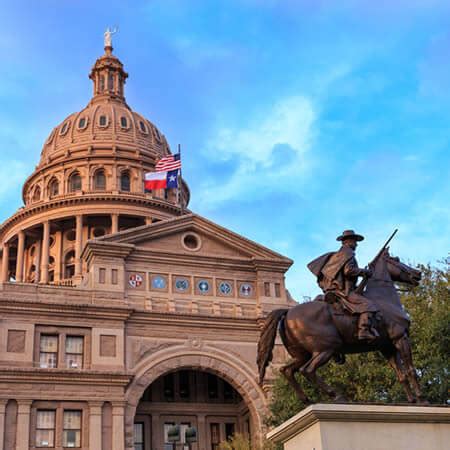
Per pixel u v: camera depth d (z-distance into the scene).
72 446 48.94
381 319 15.30
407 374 15.12
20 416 48.34
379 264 16.45
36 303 51.66
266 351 15.81
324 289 15.81
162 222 58.84
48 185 92.81
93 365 51.69
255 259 60.31
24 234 88.12
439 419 14.06
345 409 13.63
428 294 34.53
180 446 58.22
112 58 108.81
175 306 56.50
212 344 56.44
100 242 55.75
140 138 96.81
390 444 13.70
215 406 60.88
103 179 92.12
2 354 49.72
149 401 59.19
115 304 54.12
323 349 15.06
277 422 42.38
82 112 99.00
